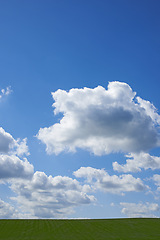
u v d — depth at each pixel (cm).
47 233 6347
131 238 5797
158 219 8669
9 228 6894
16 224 7462
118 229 6900
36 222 7862
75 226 7288
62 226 7269
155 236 6050
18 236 5994
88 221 8156
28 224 7500
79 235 6128
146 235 6162
